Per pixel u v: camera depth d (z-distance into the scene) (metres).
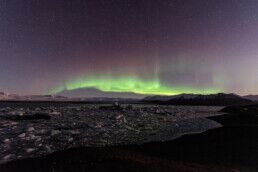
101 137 30.14
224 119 54.75
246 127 37.22
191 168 16.86
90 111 81.62
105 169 14.88
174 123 46.62
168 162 17.89
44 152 21.75
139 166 15.64
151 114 71.12
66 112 74.75
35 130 34.75
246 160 20.28
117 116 59.59
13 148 23.41
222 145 25.41
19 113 64.62
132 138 29.73
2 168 16.39
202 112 86.81
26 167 16.38
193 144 25.81
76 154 18.39
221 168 17.81
